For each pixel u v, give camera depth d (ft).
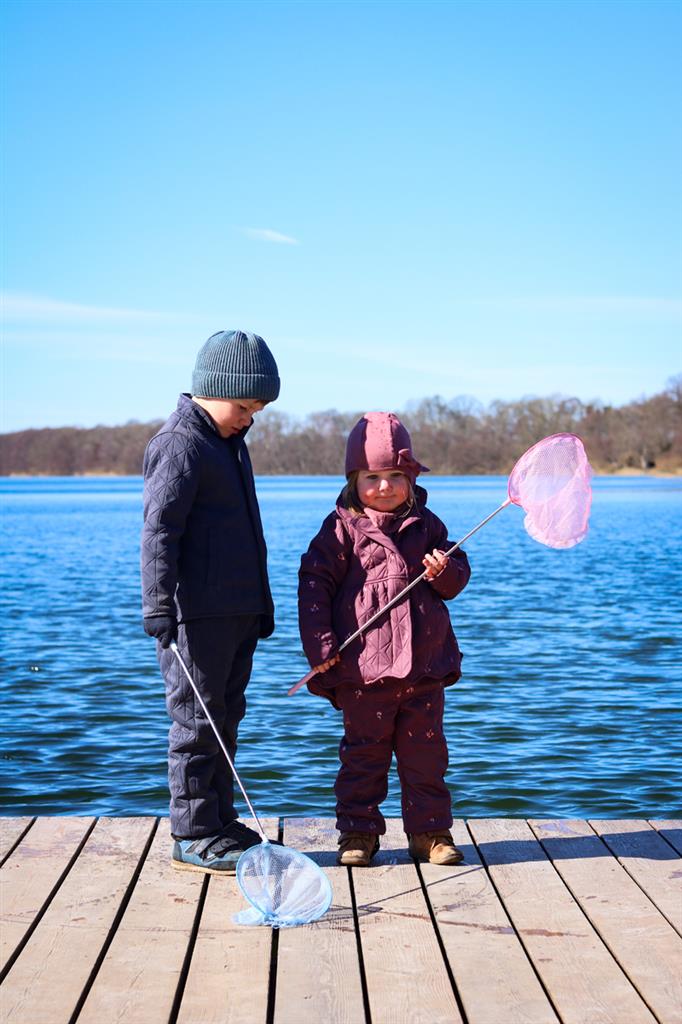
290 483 386.11
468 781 20.81
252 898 10.59
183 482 11.53
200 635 11.75
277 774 21.31
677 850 12.50
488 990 9.17
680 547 85.35
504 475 427.74
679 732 24.43
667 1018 8.68
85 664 32.99
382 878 11.71
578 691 28.78
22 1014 8.71
